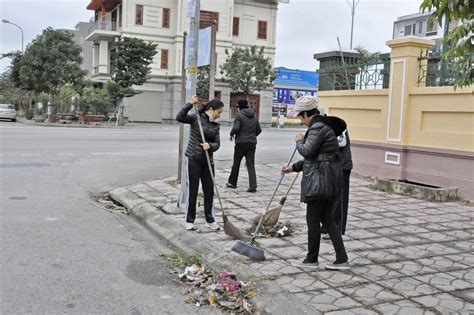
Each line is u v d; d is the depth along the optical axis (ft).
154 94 136.87
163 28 135.13
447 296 15.17
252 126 32.09
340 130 17.17
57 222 23.58
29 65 128.26
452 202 30.17
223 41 135.64
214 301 15.14
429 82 34.40
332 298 14.83
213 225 22.56
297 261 18.17
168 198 29.27
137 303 14.80
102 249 19.89
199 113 22.47
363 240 21.38
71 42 130.21
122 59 114.52
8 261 17.65
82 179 36.09
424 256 19.26
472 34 14.14
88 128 94.07
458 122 31.58
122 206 29.12
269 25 144.97
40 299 14.61
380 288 15.74
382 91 36.96
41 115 124.77
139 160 46.60
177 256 19.49
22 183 32.96
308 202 17.24
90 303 14.56
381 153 37.19
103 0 143.74
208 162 21.59
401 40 34.76
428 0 12.17
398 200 30.45
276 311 14.24
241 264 17.80
